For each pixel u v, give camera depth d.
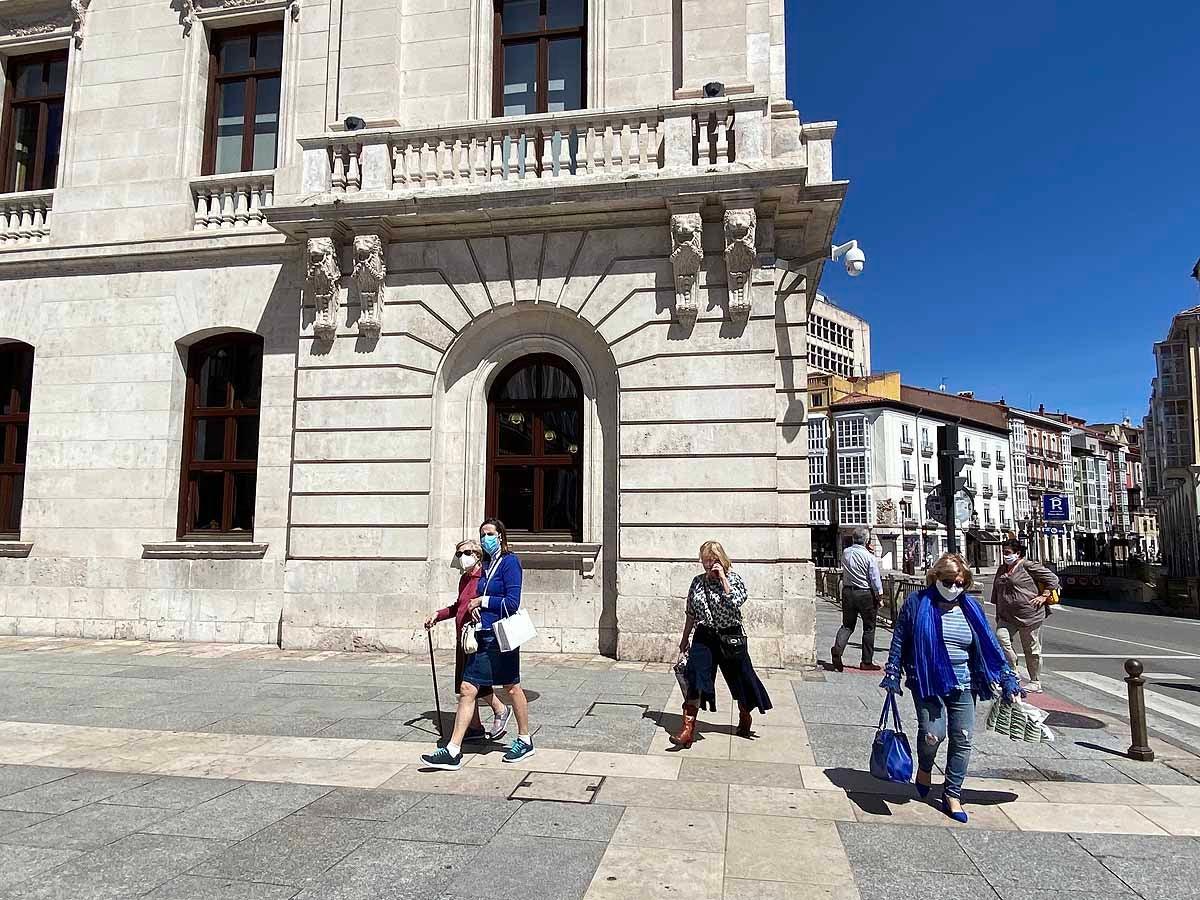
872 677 9.48
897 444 58.06
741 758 5.95
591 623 10.45
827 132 10.73
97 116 13.12
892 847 4.30
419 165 11.03
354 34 12.12
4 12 13.62
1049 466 81.06
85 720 6.98
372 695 8.03
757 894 3.71
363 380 11.09
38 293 12.88
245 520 12.27
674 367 10.33
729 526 9.97
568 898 3.64
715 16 11.10
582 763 5.76
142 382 12.41
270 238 12.10
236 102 13.16
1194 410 31.06
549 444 11.23
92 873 3.84
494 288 10.95
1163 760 6.14
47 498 12.43
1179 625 21.70
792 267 11.07
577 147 10.70
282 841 4.27
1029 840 4.43
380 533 10.82
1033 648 9.17
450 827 4.48
